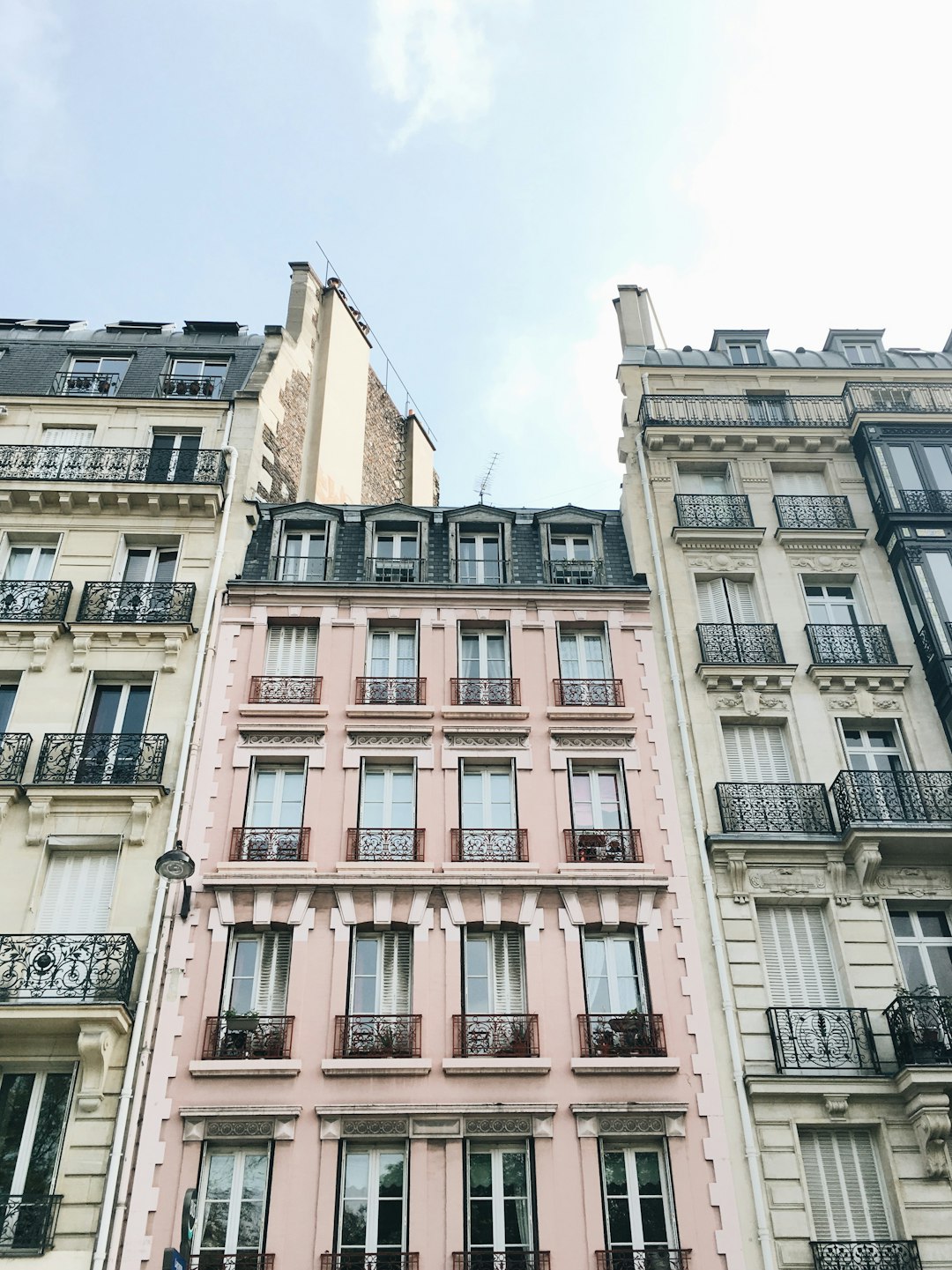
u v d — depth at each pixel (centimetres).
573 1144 1672
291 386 3077
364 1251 1584
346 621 2286
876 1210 1648
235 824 1983
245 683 2177
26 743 2016
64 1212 1549
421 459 4178
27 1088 1673
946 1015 1736
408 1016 1780
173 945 1823
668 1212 1636
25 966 1719
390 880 1905
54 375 2691
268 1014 1795
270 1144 1658
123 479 2420
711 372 2767
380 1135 1667
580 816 2059
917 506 2441
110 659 2161
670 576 2389
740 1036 1788
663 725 2161
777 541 2447
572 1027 1791
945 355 2953
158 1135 1634
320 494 3091
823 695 2208
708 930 1898
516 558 2467
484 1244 1602
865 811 1984
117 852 1931
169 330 2958
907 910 1956
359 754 2089
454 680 2202
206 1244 1572
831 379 2772
